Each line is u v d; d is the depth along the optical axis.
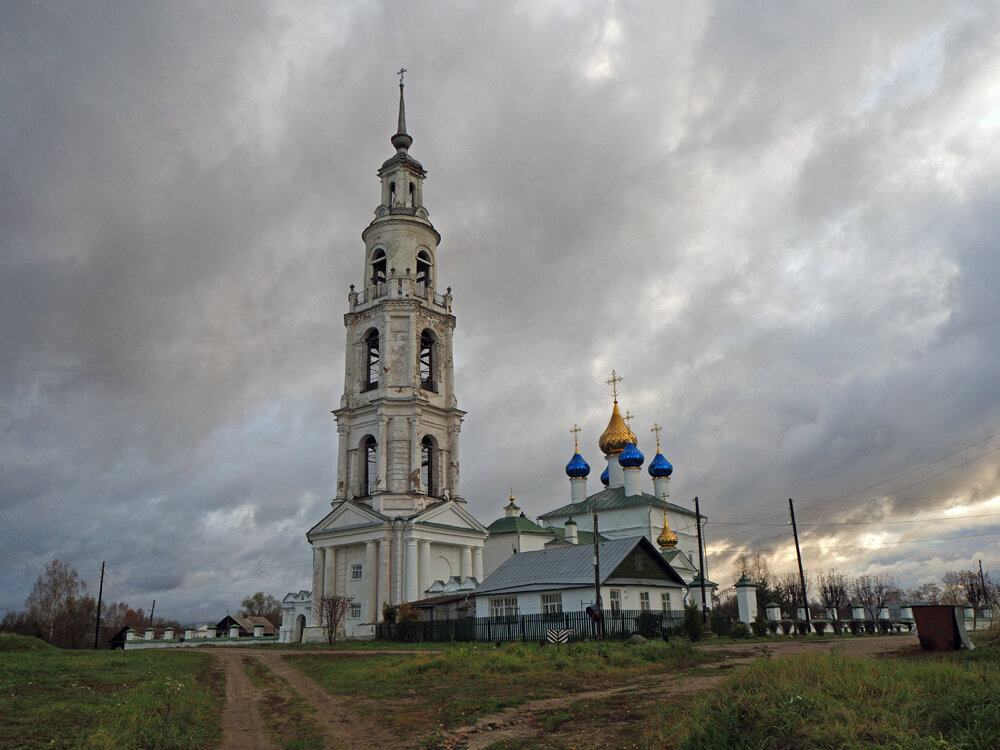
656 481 93.69
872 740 12.19
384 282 73.69
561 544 78.50
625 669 28.61
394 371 69.94
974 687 14.41
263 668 36.19
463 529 68.69
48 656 38.16
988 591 106.12
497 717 19.36
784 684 15.35
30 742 15.16
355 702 23.31
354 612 65.00
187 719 18.72
